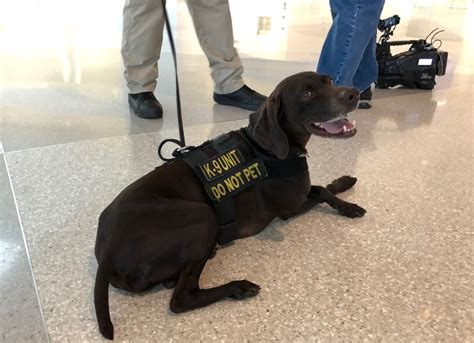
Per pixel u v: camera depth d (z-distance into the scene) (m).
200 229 1.56
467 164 2.72
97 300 1.43
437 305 1.61
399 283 1.71
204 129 3.20
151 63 3.39
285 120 1.86
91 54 5.32
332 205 2.14
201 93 4.04
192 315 1.56
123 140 2.98
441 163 2.72
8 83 4.21
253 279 1.73
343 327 1.51
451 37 7.45
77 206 2.21
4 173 2.53
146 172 2.55
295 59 5.47
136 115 3.45
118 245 1.49
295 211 2.04
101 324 1.42
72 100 3.78
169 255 1.54
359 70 3.70
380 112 3.68
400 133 3.21
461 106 3.90
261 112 1.83
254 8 8.73
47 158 2.71
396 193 2.36
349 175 2.54
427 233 2.03
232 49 3.57
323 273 1.77
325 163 2.69
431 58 4.30
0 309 1.60
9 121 3.29
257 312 1.57
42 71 4.60
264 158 1.83
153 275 1.54
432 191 2.39
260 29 7.29
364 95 3.87
